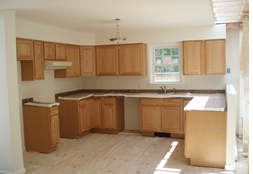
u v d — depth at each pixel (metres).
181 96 4.91
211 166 3.48
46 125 4.23
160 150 4.32
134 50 5.49
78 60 5.58
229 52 5.18
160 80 5.79
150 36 5.38
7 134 3.38
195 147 3.52
